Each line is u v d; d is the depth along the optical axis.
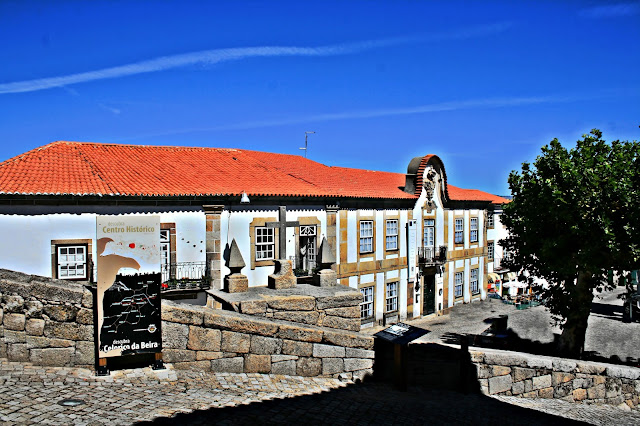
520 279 18.75
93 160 19.58
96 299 8.69
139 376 8.70
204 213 18.67
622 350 17.97
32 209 15.73
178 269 18.16
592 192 15.01
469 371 11.72
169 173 20.03
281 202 20.70
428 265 28.62
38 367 8.41
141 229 8.80
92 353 8.81
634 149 15.46
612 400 13.82
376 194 25.44
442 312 30.27
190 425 6.84
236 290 12.65
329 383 10.42
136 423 6.66
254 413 7.75
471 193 36.28
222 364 9.62
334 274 14.36
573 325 17.19
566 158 16.28
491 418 9.66
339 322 12.41
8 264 15.40
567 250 15.95
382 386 11.07
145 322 8.84
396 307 26.91
